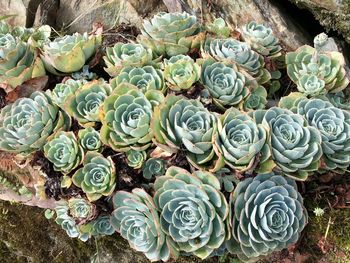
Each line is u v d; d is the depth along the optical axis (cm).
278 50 73
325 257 65
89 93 67
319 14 76
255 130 60
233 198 61
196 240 61
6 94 72
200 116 62
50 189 67
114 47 71
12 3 88
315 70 69
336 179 67
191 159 62
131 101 64
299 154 61
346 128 64
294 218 61
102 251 71
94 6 85
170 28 70
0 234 75
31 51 73
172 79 66
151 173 65
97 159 64
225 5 80
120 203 64
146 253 62
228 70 67
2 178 75
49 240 74
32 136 66
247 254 61
